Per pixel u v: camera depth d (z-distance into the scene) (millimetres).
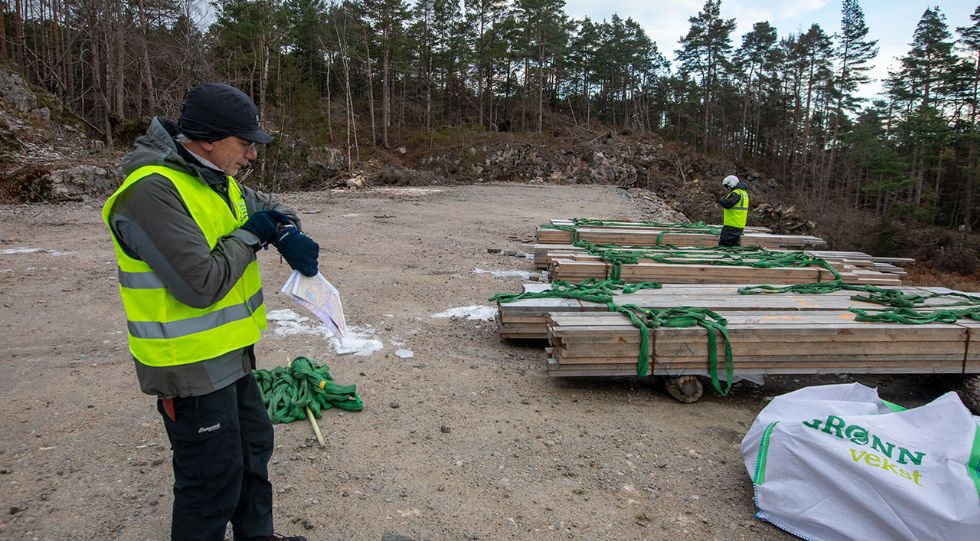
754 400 4566
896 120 59531
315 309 2402
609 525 2957
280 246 2326
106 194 17391
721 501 3195
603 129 58250
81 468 3334
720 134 73500
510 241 12469
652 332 4289
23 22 36344
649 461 3580
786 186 63188
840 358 4414
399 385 4586
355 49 50250
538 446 3711
